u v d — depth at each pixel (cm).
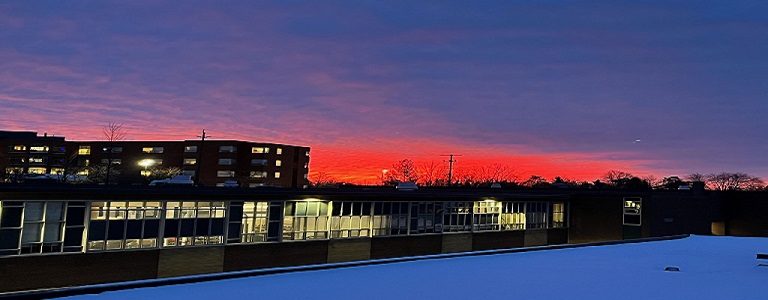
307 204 3116
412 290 1298
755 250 2544
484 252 2172
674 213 4356
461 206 3894
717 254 2300
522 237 4250
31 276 2161
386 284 1377
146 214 2533
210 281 1357
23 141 12188
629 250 2470
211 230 2745
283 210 3002
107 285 1205
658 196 4219
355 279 1446
